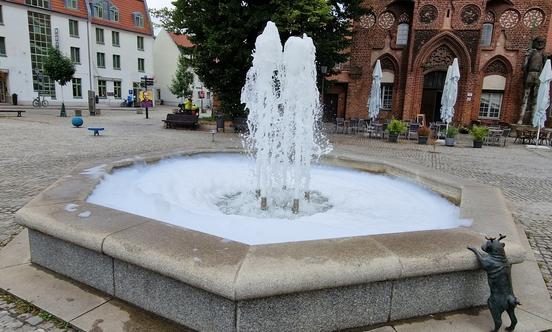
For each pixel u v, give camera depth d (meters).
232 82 18.61
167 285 2.66
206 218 4.46
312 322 2.55
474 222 3.59
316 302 2.52
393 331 2.67
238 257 2.53
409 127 20.05
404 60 25.50
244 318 2.38
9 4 35.75
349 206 5.53
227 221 4.40
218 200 5.66
